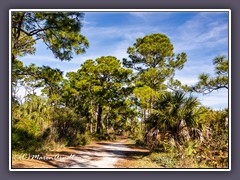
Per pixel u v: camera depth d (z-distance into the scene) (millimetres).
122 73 28609
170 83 27156
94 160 10562
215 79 13844
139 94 24969
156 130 11672
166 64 29047
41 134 13656
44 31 11875
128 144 21453
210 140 10484
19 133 11906
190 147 9656
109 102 29734
